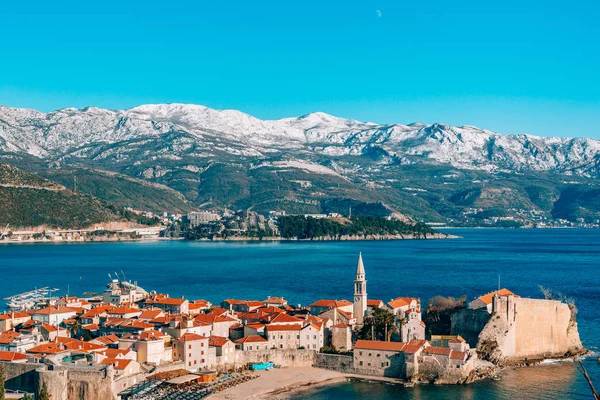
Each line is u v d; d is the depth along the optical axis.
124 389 178.50
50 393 172.12
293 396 183.00
